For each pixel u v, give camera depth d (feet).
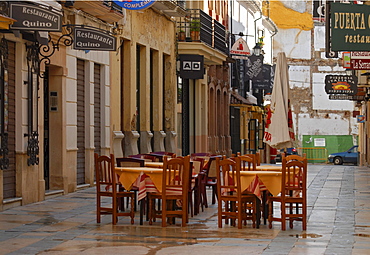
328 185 79.71
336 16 57.11
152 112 89.04
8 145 50.37
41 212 47.50
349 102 231.30
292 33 232.12
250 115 166.50
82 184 66.44
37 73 53.62
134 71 79.77
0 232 38.45
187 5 102.83
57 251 32.60
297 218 40.78
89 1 60.95
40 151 55.21
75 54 63.41
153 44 86.43
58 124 59.88
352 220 45.01
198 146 109.09
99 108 70.90
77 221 43.19
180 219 45.78
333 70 231.30
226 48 111.86
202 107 113.60
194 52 94.17
